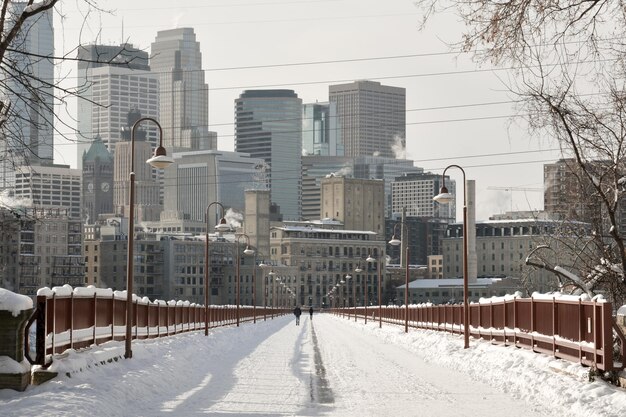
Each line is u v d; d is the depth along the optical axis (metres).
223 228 75.94
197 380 36.38
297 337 88.31
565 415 25.02
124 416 24.59
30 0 23.78
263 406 27.36
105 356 34.06
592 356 31.12
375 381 36.28
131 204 40.53
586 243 45.72
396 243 96.38
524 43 23.52
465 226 54.69
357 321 164.25
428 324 84.69
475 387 33.56
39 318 28.28
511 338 45.91
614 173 38.50
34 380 28.06
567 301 33.88
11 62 23.52
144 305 52.88
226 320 115.06
